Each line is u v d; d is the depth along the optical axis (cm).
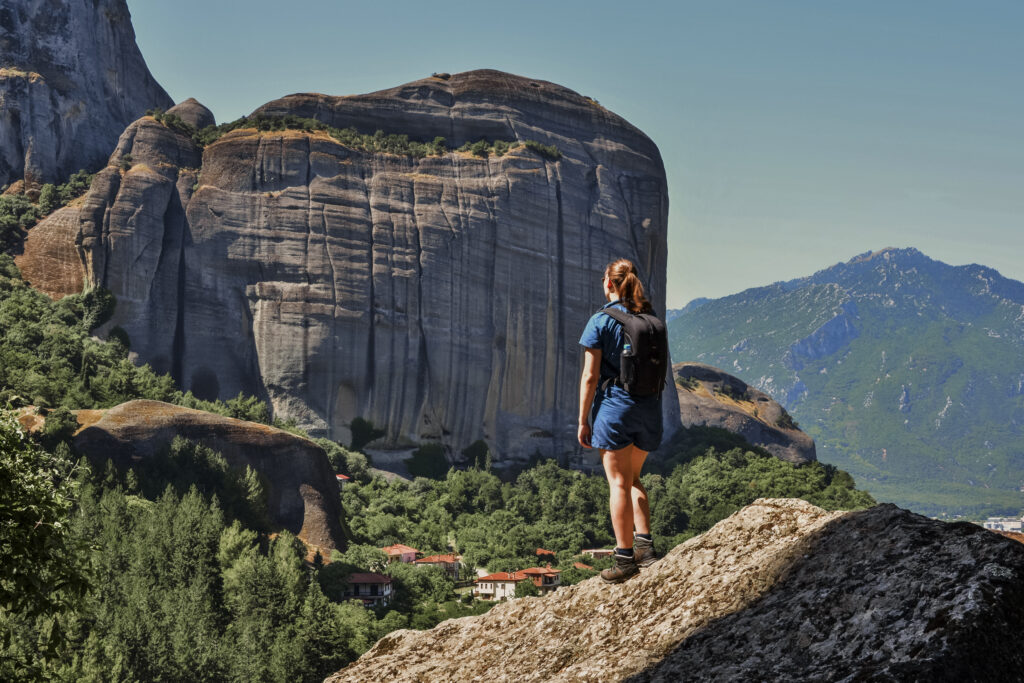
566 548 18012
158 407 14688
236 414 18412
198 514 12312
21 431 1495
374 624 11356
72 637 8175
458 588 15138
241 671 9488
